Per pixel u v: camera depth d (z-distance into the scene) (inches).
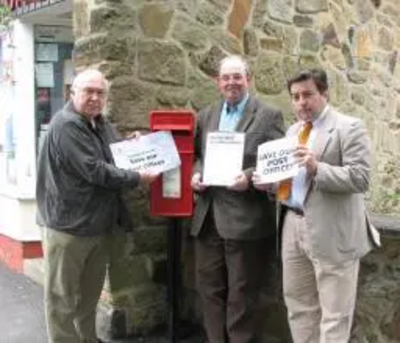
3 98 288.4
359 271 166.4
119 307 199.9
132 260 200.5
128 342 198.2
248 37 223.8
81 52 197.5
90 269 180.1
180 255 197.6
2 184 294.7
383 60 300.7
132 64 194.7
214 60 212.5
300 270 151.2
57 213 168.7
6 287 260.8
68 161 165.9
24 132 274.4
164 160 177.5
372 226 157.0
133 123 195.8
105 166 167.3
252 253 174.6
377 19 294.0
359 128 141.3
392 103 311.1
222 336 180.4
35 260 279.6
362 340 167.2
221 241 178.2
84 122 169.0
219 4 213.3
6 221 295.0
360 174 138.6
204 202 178.7
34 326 217.2
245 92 175.2
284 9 237.1
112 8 190.2
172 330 195.9
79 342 181.9
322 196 142.1
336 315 143.9
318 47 253.4
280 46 236.1
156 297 205.8
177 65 203.2
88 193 168.4
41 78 276.2
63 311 175.8
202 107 209.5
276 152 149.3
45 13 258.7
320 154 143.0
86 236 169.6
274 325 186.1
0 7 271.0
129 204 198.1
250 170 169.0
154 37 198.1
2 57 286.4
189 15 205.5
